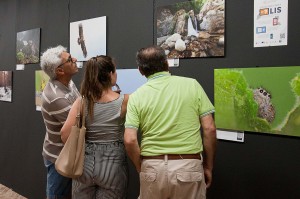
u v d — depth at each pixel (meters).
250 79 1.82
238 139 1.91
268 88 1.75
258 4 1.79
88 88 1.64
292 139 1.70
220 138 1.99
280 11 1.71
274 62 1.74
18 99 3.82
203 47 2.04
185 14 2.12
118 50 2.62
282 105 1.70
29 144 3.65
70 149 1.60
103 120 1.64
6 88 4.01
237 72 1.88
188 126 1.53
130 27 2.51
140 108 1.57
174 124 1.51
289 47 1.69
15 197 3.76
